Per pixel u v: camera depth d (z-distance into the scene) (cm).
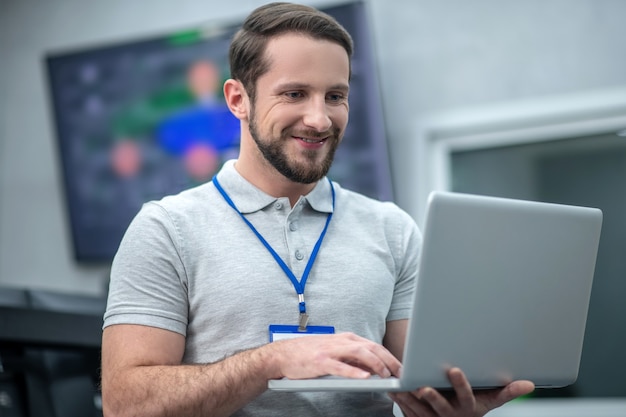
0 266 531
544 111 425
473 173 446
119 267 176
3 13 539
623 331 414
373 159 438
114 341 170
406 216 199
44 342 239
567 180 431
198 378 160
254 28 183
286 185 185
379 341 182
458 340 148
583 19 423
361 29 439
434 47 447
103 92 501
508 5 435
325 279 179
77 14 522
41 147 527
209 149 479
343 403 174
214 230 180
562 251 159
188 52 481
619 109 415
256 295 173
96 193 505
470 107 439
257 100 179
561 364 165
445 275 144
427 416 157
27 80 532
